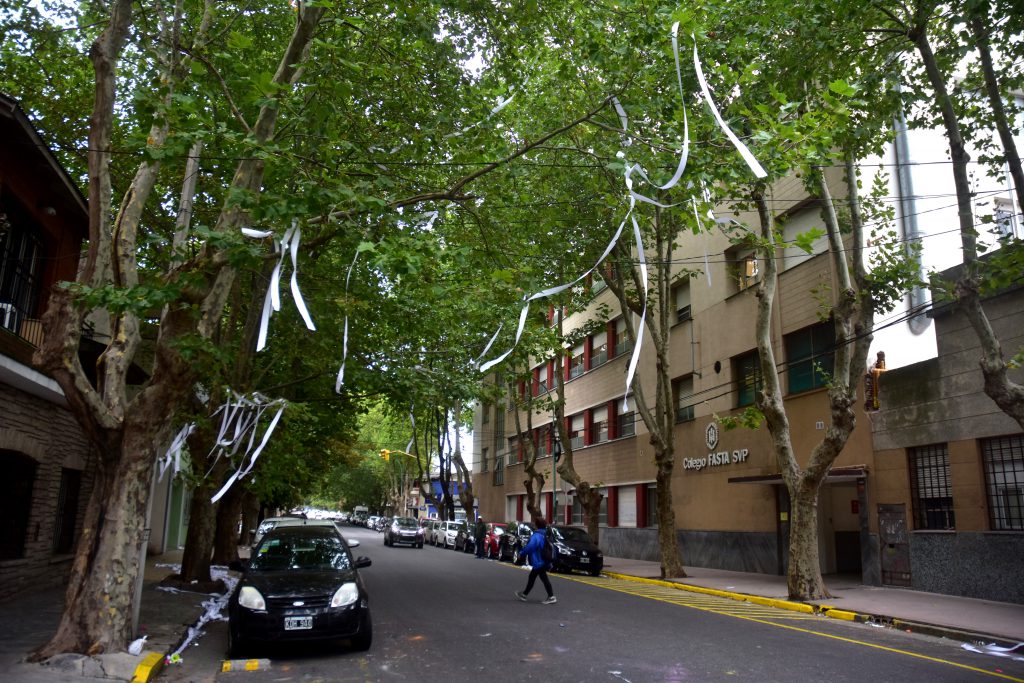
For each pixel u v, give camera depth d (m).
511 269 8.92
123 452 8.18
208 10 9.58
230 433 14.54
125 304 7.26
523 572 20.81
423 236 8.54
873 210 14.71
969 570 14.01
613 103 9.48
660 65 9.66
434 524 40.59
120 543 8.01
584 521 32.69
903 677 7.57
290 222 7.34
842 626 11.49
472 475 53.25
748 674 7.57
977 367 14.23
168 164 7.64
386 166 11.11
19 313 11.40
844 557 19.36
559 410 26.66
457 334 16.98
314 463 22.16
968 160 10.70
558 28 11.20
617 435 30.66
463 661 8.16
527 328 19.06
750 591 15.91
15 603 11.29
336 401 17.50
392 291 14.15
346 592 8.67
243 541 30.98
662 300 20.12
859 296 13.57
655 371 27.05
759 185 11.73
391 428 46.50
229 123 8.05
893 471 15.98
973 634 10.15
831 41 11.00
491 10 10.67
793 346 19.75
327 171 8.44
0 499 11.78
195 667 8.09
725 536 21.95
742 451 21.23
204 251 8.43
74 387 7.86
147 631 9.50
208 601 12.94
